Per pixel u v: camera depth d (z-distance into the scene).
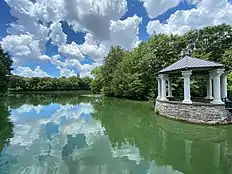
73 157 7.18
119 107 22.44
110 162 6.69
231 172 5.77
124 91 32.72
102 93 44.84
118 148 8.19
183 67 12.80
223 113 11.35
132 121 14.10
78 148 8.21
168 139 9.36
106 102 29.03
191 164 6.42
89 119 15.27
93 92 50.78
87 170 6.02
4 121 14.55
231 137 9.27
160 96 17.17
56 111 20.08
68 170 6.04
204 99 16.14
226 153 7.32
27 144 8.79
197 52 27.80
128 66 32.94
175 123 12.54
